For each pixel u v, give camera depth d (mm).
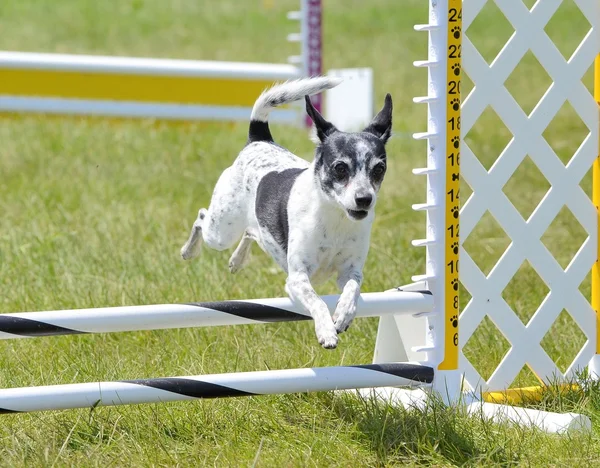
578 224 15430
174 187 17000
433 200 8922
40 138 19859
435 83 8812
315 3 22516
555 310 9516
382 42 35281
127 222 14758
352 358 10102
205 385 8195
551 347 10555
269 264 13227
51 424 8398
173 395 8141
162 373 9422
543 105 9211
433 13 8766
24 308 11203
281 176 9094
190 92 22688
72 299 11477
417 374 8836
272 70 22891
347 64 31016
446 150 8820
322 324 8039
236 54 33031
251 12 42000
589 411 8781
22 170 17719
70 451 7949
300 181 8625
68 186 16688
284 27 38625
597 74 9461
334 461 7805
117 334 10617
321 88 9398
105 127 21375
